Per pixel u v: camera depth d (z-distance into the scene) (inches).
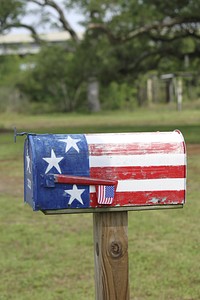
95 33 1002.7
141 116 1565.0
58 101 2041.1
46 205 121.5
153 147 125.1
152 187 125.0
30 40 2075.5
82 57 1019.9
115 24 971.3
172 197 125.6
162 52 1012.5
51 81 1891.0
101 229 126.0
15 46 1775.3
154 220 326.3
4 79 2057.1
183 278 236.7
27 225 326.0
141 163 124.2
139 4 919.7
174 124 1141.1
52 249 280.5
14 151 675.4
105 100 2076.8
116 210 124.7
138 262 255.6
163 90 2105.1
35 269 252.8
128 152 123.7
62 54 1455.5
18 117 1740.9
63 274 247.0
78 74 1044.5
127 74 1050.1
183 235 295.3
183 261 254.8
